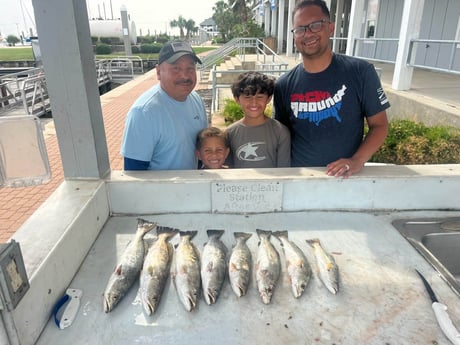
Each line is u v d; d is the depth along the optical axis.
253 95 2.45
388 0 12.52
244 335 1.32
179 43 2.26
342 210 2.12
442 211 2.14
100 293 1.50
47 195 5.15
